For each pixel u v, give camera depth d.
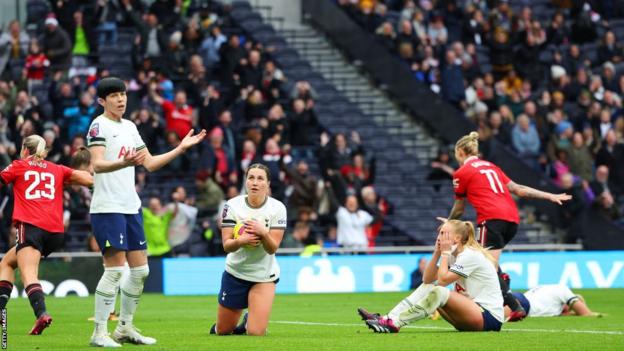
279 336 41.84
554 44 117.44
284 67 114.19
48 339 41.56
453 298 42.25
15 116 93.38
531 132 103.25
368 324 42.44
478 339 39.34
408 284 87.31
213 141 92.38
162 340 40.12
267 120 97.62
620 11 124.69
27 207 42.44
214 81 108.38
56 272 82.19
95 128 37.75
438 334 41.69
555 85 110.94
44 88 102.88
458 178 52.34
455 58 107.94
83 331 47.03
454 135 106.12
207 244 86.50
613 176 102.00
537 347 36.28
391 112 111.62
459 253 43.19
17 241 42.47
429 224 99.38
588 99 108.62
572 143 102.00
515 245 92.88
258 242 40.72
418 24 112.56
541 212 99.69
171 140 95.12
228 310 42.50
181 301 74.50
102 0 109.38
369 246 91.06
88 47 108.12
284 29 120.12
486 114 105.25
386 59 112.25
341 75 115.31
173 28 110.00
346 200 90.19
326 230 92.75
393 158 106.75
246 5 118.56
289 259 85.12
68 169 43.69
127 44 111.50
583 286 89.38
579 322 51.53
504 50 111.12
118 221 37.72
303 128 101.06
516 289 87.12
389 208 99.38
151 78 98.12
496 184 52.00
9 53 106.94
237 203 41.75
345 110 110.81
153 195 85.44
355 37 115.12
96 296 37.62
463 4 119.44
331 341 38.72
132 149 36.66
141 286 38.84
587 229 96.31
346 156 95.44
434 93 107.75
